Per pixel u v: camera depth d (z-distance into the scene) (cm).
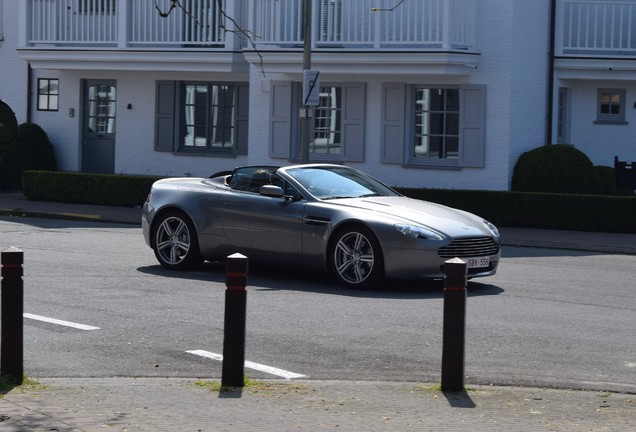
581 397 913
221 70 2922
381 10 2611
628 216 2395
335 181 1611
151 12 2995
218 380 965
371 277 1479
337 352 1093
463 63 2594
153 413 830
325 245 1515
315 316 1284
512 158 2653
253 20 2756
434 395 904
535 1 2716
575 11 2803
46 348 1095
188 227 1645
